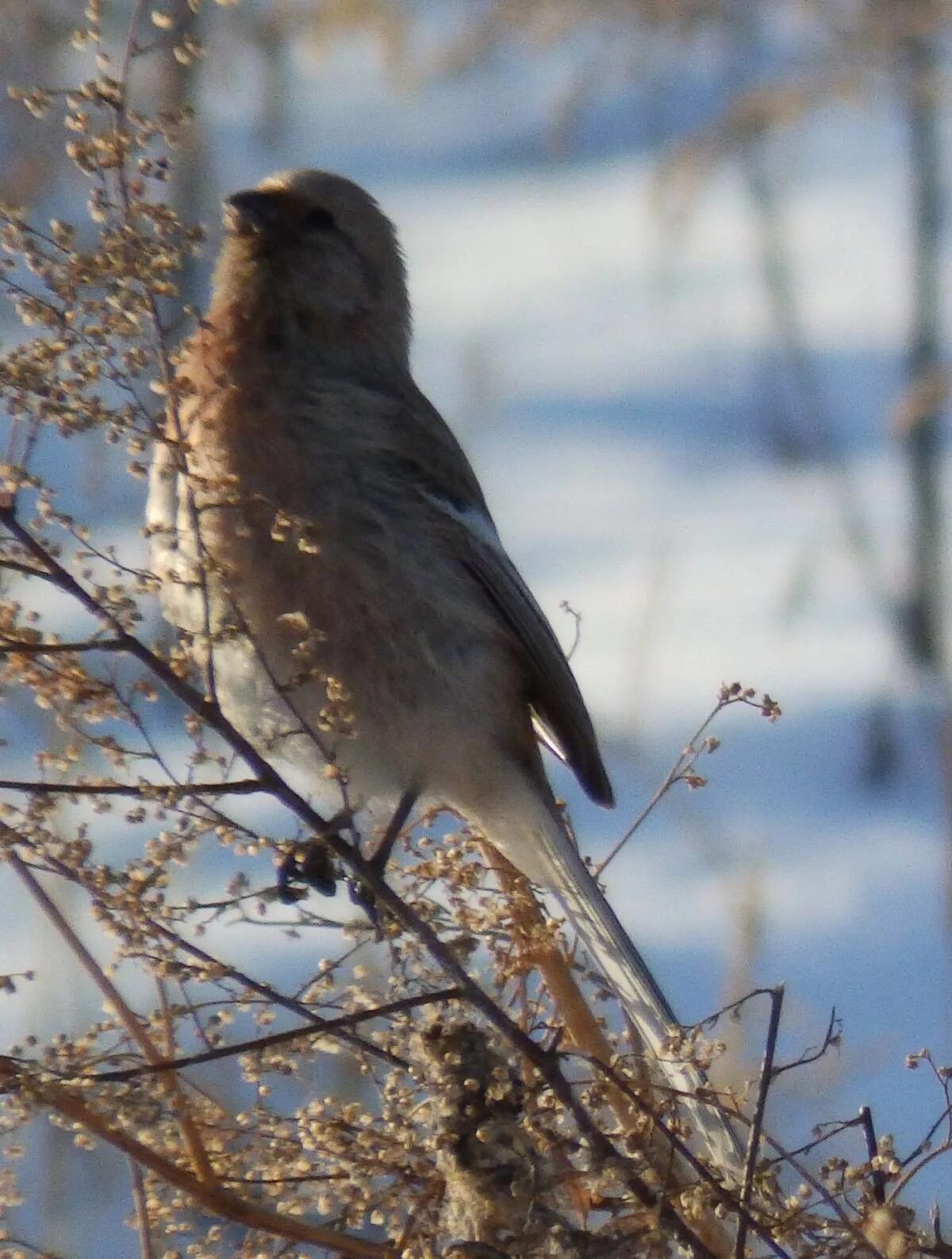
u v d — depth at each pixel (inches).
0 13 561.3
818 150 1598.2
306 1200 257.6
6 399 246.7
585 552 990.4
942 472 919.0
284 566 357.7
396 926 265.9
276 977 510.3
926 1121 470.6
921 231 976.9
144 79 487.2
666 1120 261.9
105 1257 356.2
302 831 302.2
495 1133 243.6
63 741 313.0
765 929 515.2
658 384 1178.6
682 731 790.5
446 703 386.3
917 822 723.4
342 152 1603.1
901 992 571.5
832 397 1117.1
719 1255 249.6
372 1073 263.9
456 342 1251.8
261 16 691.4
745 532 990.4
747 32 759.7
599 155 1563.7
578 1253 237.6
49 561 251.9
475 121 1600.6
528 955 270.7
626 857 668.1
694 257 1349.7
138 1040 250.5
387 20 692.1
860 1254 235.3
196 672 291.7
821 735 794.8
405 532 382.3
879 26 720.3
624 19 741.3
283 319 387.2
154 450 328.2
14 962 546.0
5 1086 237.5
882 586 864.9
